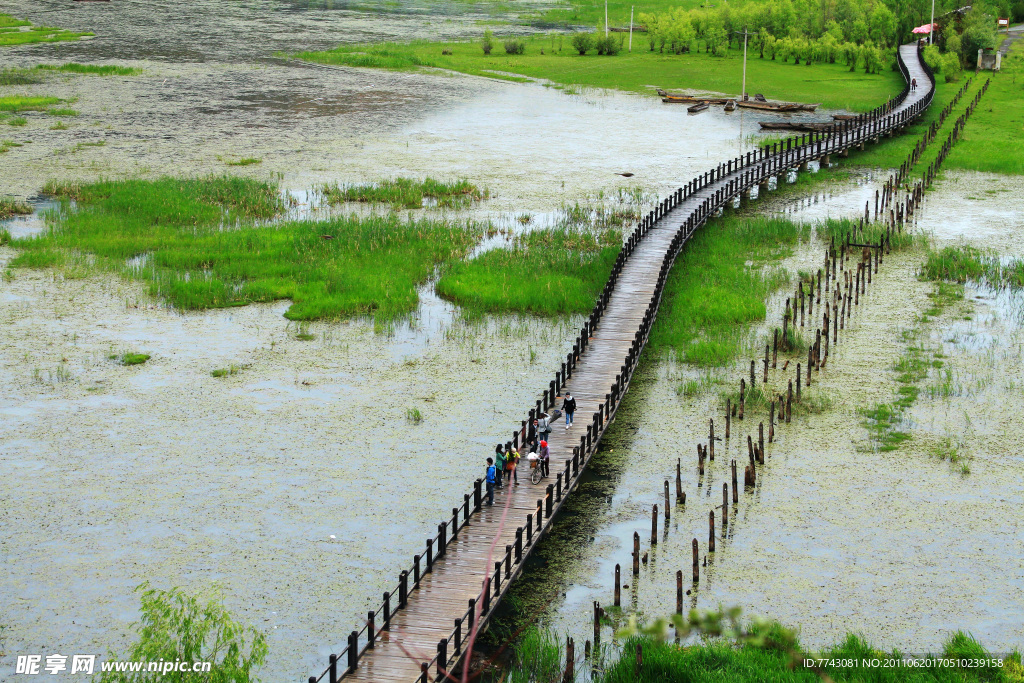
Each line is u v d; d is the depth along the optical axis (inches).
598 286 1993.1
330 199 2630.4
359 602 1022.4
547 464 1235.9
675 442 1378.0
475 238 2313.0
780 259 2199.8
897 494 1234.0
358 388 1537.9
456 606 986.7
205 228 2338.8
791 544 1130.7
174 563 1082.1
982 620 1002.1
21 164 2896.2
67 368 1576.0
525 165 3127.5
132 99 4008.4
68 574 1058.1
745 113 4089.6
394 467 1296.8
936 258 2130.9
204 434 1375.5
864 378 1577.3
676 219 2425.0
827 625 992.2
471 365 1632.6
